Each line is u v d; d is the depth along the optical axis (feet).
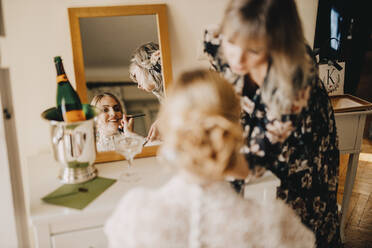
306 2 5.87
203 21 5.00
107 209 3.48
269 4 3.04
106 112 4.63
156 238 2.27
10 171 4.15
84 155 3.85
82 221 3.55
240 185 3.82
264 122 3.74
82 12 4.39
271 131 3.67
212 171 2.37
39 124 4.85
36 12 4.39
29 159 4.63
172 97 2.55
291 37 3.17
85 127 3.78
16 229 4.32
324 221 4.65
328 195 4.60
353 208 7.77
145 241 2.28
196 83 2.55
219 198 2.44
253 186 3.89
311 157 4.18
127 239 2.34
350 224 7.23
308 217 4.44
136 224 2.33
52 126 3.73
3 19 4.06
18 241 4.37
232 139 2.44
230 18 3.17
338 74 6.66
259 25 3.06
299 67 3.30
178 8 4.84
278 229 2.51
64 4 4.43
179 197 2.43
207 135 2.39
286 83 3.34
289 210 2.70
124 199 2.56
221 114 2.50
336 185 4.76
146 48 4.68
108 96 4.64
